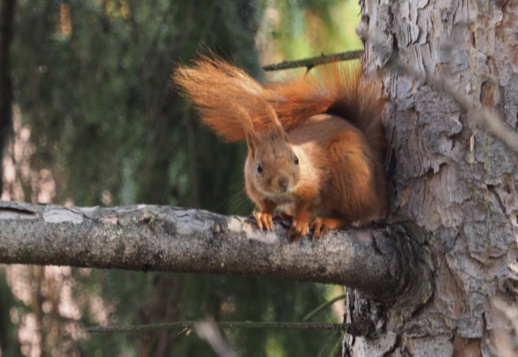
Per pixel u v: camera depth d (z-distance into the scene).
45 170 11.10
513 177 6.18
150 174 10.12
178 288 10.09
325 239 6.16
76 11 10.82
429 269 6.39
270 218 6.14
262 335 9.93
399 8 6.81
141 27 10.50
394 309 6.52
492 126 4.26
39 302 11.00
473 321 6.22
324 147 7.29
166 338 10.05
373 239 6.29
